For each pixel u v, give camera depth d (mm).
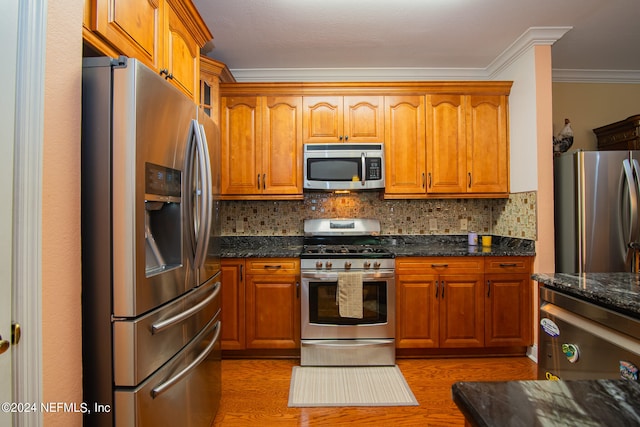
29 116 804
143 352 1087
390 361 2453
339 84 2779
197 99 1987
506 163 2824
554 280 1338
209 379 1651
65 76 934
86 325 1051
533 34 2428
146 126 1093
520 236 2689
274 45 2600
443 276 2539
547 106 2469
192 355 1435
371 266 2465
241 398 2033
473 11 2184
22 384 791
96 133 1037
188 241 1380
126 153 1032
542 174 2471
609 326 1077
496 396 590
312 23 2297
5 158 762
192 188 1398
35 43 818
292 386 2172
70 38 954
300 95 2812
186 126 1361
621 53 2857
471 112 2818
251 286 2557
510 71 2803
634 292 1125
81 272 1036
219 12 2160
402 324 2539
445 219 3113
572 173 2422
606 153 2359
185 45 1823
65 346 934
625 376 1006
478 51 2742
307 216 3086
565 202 2484
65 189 936
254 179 2797
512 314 2551
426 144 2818
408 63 2959
